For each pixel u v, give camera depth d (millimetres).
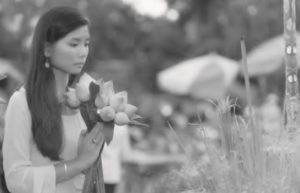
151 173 9492
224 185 3449
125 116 3496
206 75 13914
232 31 22609
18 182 3441
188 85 14039
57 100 3518
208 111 11797
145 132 14398
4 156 3510
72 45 3518
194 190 3602
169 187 4250
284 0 3988
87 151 3523
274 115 9852
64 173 3473
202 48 23469
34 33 3576
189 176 3758
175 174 4172
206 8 24719
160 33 25953
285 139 3562
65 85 3648
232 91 14367
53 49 3518
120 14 25703
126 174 8938
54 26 3500
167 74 14773
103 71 22484
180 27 26250
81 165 3498
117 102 3518
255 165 3406
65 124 3562
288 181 3295
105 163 7027
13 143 3471
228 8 23453
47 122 3451
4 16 19719
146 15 26578
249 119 3527
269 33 22422
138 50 26281
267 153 3492
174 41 26125
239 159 3561
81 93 3482
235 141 3572
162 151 11281
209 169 3680
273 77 15242
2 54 20188
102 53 24594
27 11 19406
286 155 3424
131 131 12734
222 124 3633
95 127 3531
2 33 20094
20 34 19750
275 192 3229
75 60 3518
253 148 3439
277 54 13250
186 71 14297
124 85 23094
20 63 19547
